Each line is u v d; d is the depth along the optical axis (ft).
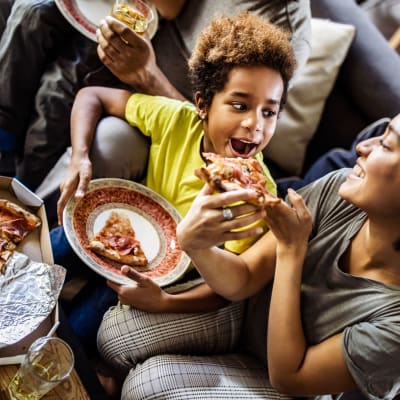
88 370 3.51
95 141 4.19
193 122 4.22
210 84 3.82
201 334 3.95
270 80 3.69
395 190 2.97
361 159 3.22
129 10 4.42
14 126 4.93
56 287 3.23
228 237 3.26
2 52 4.70
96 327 4.21
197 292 3.97
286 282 3.40
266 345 3.85
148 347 3.86
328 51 5.44
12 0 5.06
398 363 3.08
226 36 3.75
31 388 2.86
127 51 4.30
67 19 4.49
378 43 5.77
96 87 4.47
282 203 3.20
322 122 5.78
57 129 4.86
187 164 4.18
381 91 5.52
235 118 3.73
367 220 3.46
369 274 3.38
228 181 3.17
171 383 3.59
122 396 3.74
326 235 3.58
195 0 4.85
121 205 4.03
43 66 4.90
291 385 3.42
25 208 3.68
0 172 5.18
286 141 5.52
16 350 3.07
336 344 3.29
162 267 3.91
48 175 4.72
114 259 3.75
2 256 3.24
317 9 5.90
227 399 3.62
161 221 4.11
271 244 3.81
